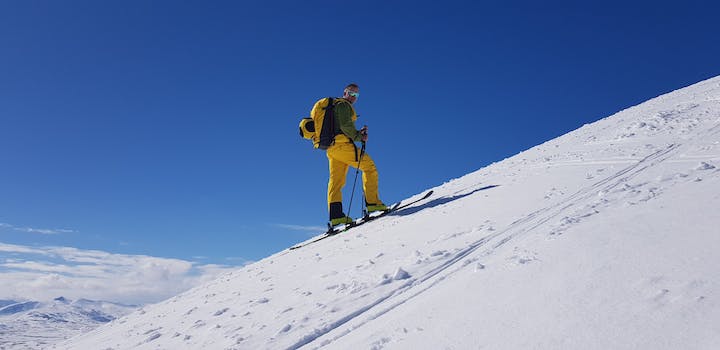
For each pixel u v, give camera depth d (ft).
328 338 10.43
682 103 33.81
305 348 10.36
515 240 12.75
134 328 18.71
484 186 25.13
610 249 9.25
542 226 13.23
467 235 15.52
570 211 13.93
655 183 14.23
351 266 16.72
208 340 13.17
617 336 6.23
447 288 10.53
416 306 10.11
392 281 13.16
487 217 17.21
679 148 19.60
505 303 8.46
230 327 13.91
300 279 17.52
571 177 19.79
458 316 8.66
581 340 6.42
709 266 7.33
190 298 22.25
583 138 32.40
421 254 14.90
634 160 19.76
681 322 6.05
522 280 9.21
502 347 6.98
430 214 21.95
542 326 7.18
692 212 10.11
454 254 13.67
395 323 9.48
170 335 15.19
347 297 13.09
